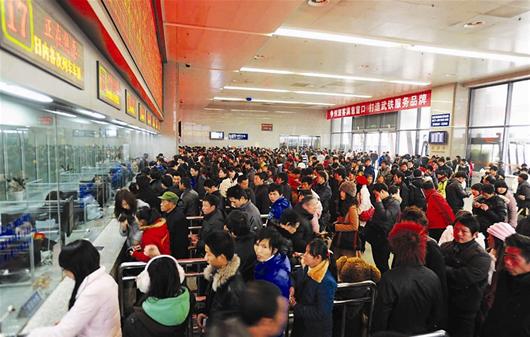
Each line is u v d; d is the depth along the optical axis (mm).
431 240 2133
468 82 11648
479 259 2035
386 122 17531
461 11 5453
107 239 2957
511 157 10602
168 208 3045
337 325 2254
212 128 22594
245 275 2145
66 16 1502
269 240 1851
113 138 4070
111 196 3934
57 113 1933
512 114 10602
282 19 5469
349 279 2336
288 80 11969
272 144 23422
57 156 1978
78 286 1384
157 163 7238
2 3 909
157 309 1472
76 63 1659
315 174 5289
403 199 4762
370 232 3564
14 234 1498
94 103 2039
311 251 1834
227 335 937
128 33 2496
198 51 7672
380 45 7402
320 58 8695
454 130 12125
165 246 2516
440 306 1771
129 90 3566
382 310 1733
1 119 1381
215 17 5445
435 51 7816
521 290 1576
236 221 2230
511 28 6195
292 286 2043
